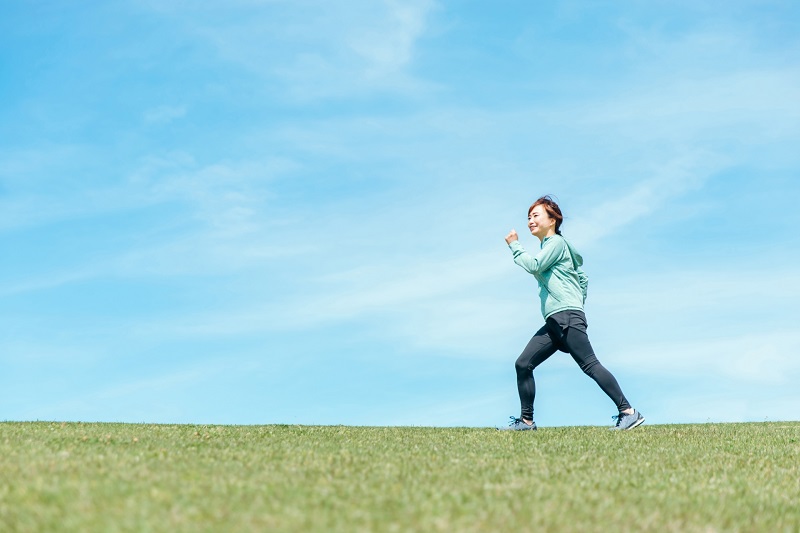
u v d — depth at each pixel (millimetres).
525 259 7738
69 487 3664
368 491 3889
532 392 7902
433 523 3285
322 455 5156
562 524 3438
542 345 7828
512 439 6656
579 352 7688
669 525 3568
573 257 7941
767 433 7395
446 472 4594
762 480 4902
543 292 7855
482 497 3873
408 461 5023
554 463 5215
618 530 3424
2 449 5043
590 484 4434
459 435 6914
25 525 3111
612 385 7633
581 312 7715
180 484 3840
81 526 3074
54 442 5547
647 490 4359
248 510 3363
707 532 3531
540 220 8086
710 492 4414
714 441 6684
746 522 3766
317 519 3252
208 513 3283
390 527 3197
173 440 5898
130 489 3658
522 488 4180
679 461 5516
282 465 4652
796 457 5875
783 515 3980
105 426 7238
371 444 6020
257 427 7520
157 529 3047
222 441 5938
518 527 3340
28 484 3760
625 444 6387
